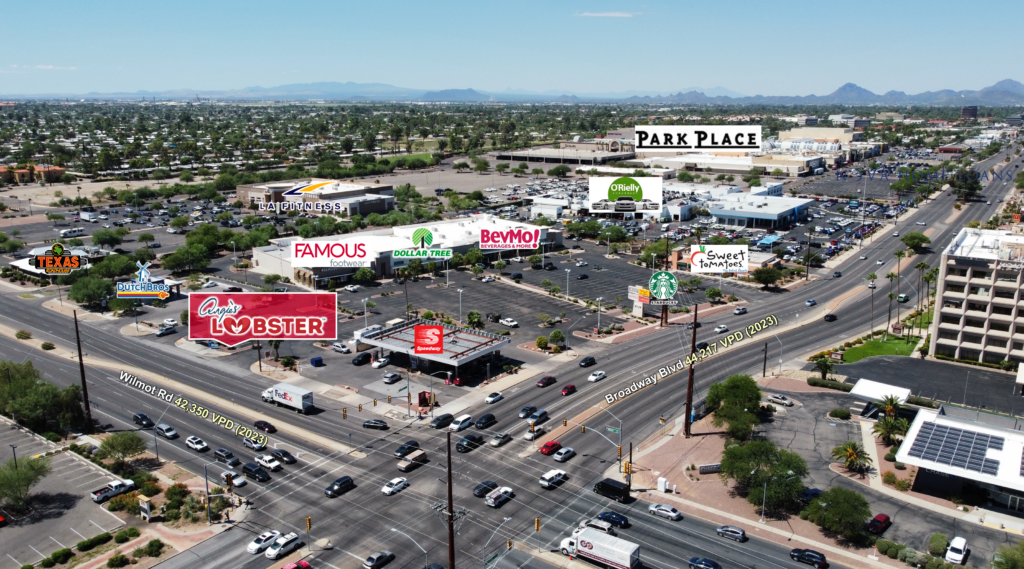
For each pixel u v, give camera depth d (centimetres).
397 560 7669
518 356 14362
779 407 11988
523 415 11381
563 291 19250
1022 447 9138
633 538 8138
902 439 10538
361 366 13800
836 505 8125
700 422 11369
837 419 11494
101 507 8850
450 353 12912
